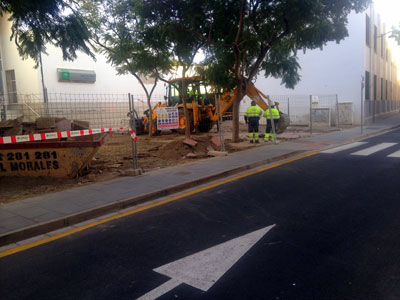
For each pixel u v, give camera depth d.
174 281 3.55
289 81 15.08
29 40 8.85
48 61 20.14
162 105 19.36
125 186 7.41
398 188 6.85
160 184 7.50
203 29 12.31
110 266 3.95
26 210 5.88
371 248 4.18
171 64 17.09
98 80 22.44
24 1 7.42
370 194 6.52
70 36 8.51
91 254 4.30
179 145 11.92
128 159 11.20
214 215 5.63
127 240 4.71
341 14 11.88
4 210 5.93
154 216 5.70
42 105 16.36
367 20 23.50
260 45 13.52
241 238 4.61
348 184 7.35
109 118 17.84
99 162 10.66
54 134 7.37
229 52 12.92
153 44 14.36
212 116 18.44
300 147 12.92
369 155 10.95
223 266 3.84
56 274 3.82
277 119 14.84
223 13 11.73
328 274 3.59
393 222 5.02
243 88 14.15
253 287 3.38
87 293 3.40
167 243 4.55
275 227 4.98
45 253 4.40
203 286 3.43
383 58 30.52
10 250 4.55
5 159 8.25
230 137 16.89
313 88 24.39
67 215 5.54
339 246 4.27
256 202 6.28
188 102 18.34
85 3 14.08
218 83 12.41
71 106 16.73
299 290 3.30
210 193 7.05
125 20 14.10
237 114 14.55
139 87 25.02
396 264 3.75
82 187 7.46
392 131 19.22
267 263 3.87
